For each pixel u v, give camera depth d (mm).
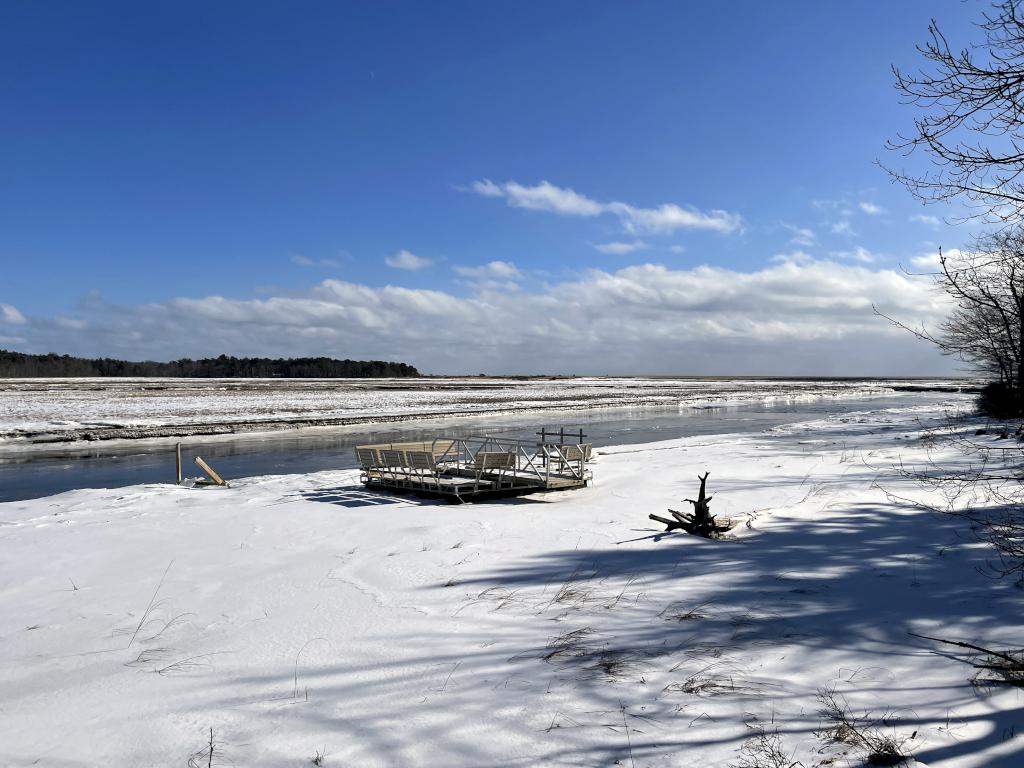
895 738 3676
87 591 7281
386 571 7445
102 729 4195
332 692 4562
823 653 4863
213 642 5645
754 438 25625
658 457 18750
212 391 77125
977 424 24797
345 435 33625
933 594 5941
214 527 10438
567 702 4246
